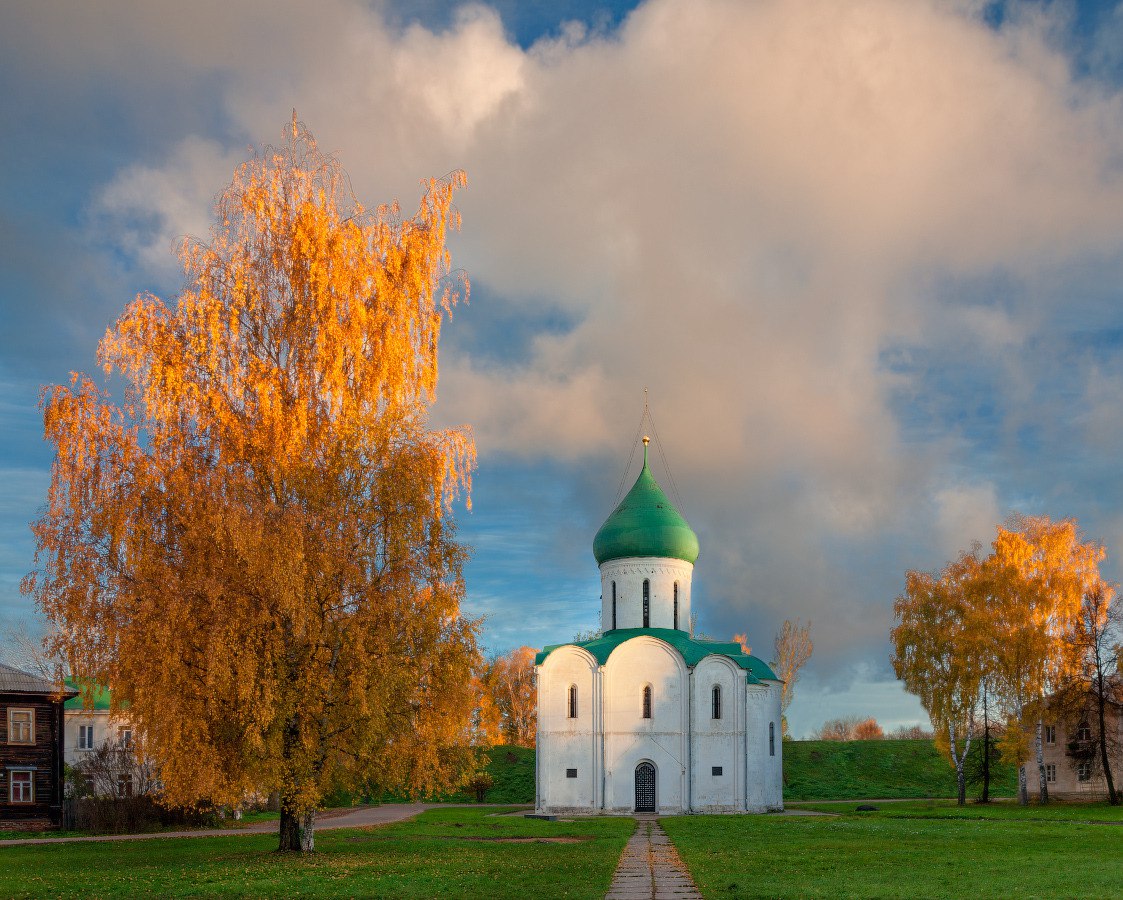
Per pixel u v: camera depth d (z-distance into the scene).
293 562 35.72
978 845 45.19
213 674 34.31
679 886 32.22
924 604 85.31
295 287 41.62
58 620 37.03
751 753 80.00
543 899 29.33
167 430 38.56
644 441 92.75
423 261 43.31
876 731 189.00
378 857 41.06
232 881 33.38
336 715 38.62
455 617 40.88
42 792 63.19
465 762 42.62
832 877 33.81
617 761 79.69
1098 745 83.88
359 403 41.34
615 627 87.62
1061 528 82.31
